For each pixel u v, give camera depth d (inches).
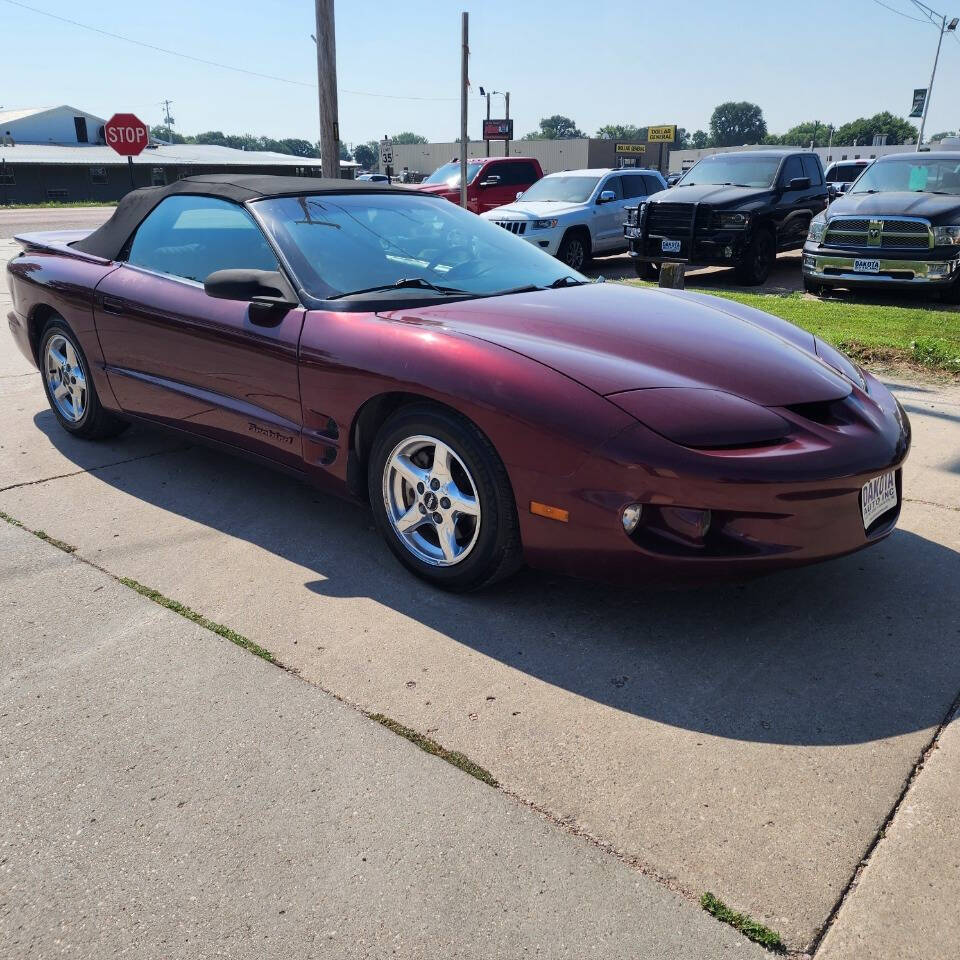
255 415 140.0
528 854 76.3
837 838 77.9
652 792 83.7
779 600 120.6
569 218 491.8
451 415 112.4
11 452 179.6
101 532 141.4
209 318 142.6
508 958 66.4
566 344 115.7
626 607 118.8
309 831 79.1
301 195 150.5
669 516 101.4
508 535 111.7
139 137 667.4
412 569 124.8
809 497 101.7
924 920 69.6
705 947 67.3
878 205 367.6
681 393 105.8
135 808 82.1
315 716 95.2
